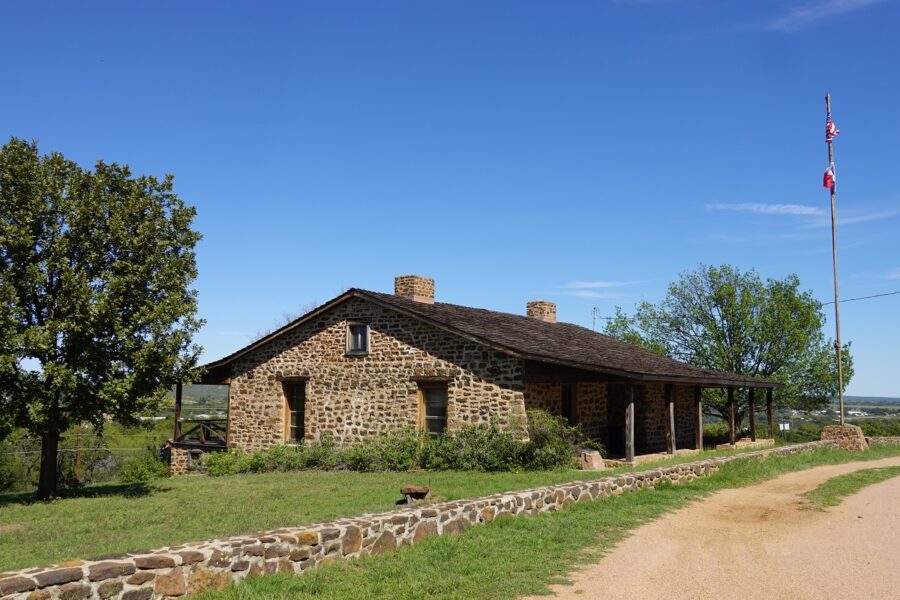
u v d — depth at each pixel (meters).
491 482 14.38
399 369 20.06
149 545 9.05
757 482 15.18
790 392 33.06
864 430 40.19
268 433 22.41
